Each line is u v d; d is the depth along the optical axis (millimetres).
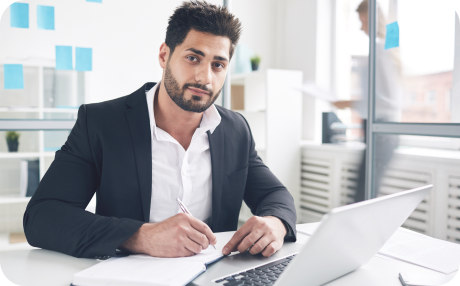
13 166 2498
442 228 2111
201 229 699
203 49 806
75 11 2373
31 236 748
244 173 1029
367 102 2766
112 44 2461
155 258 667
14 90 2404
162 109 935
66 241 709
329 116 3086
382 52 2490
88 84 2420
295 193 3199
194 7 816
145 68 2557
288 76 3096
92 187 891
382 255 757
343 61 3111
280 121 3074
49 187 812
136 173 895
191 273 588
